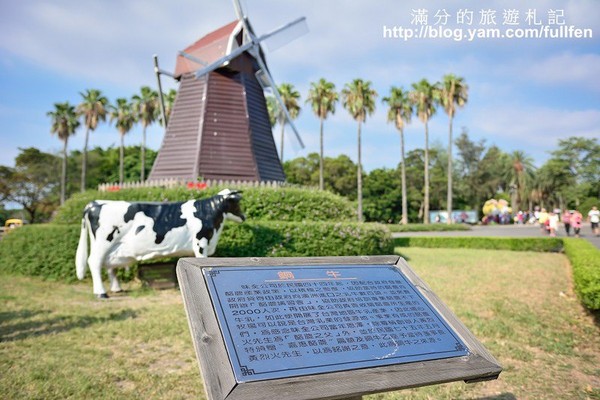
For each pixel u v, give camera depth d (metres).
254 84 18.02
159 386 4.44
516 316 7.03
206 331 2.58
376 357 2.71
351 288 3.25
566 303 8.06
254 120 17.36
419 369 2.72
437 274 11.14
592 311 7.28
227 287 2.93
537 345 5.80
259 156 17.02
